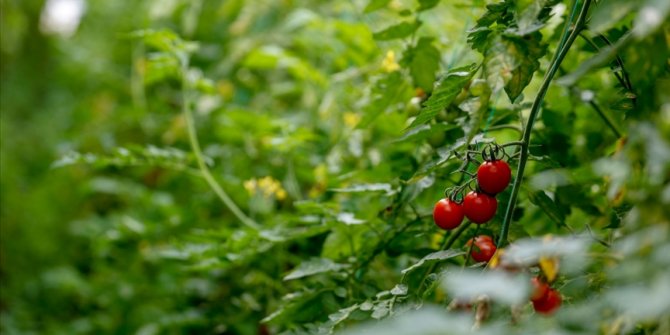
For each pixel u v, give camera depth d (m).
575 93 1.56
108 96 3.59
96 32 4.33
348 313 1.38
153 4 2.70
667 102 1.20
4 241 3.30
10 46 4.64
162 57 1.86
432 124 1.46
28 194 3.59
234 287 1.93
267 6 2.48
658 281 1.07
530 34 1.29
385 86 1.60
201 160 1.86
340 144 1.87
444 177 1.54
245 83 2.61
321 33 2.20
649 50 1.16
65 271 2.77
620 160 1.16
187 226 2.24
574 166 1.58
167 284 2.14
